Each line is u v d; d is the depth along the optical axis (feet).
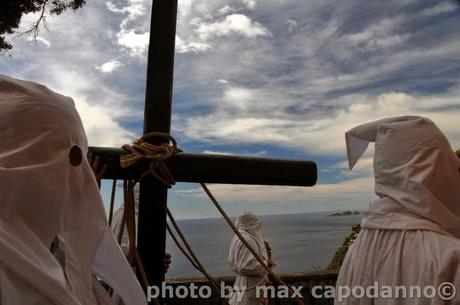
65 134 3.99
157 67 5.83
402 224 6.84
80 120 4.34
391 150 7.36
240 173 5.58
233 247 15.75
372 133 8.01
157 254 5.48
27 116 3.89
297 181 5.80
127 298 4.43
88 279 3.94
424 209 6.77
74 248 3.92
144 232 5.47
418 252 6.50
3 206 3.53
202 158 5.51
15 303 3.25
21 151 3.75
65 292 3.45
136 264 5.63
